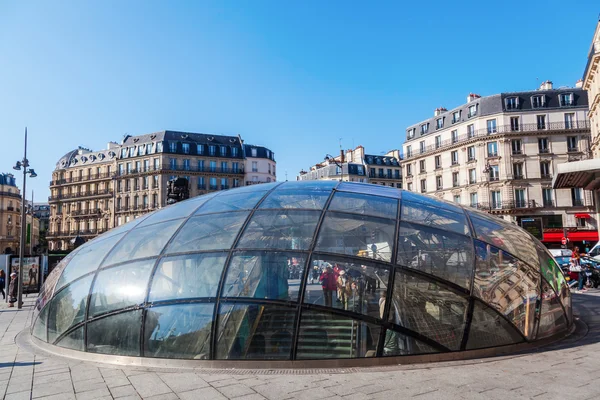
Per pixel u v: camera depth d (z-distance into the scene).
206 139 72.31
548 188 46.41
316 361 6.39
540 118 47.72
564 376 5.65
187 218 8.88
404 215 8.18
